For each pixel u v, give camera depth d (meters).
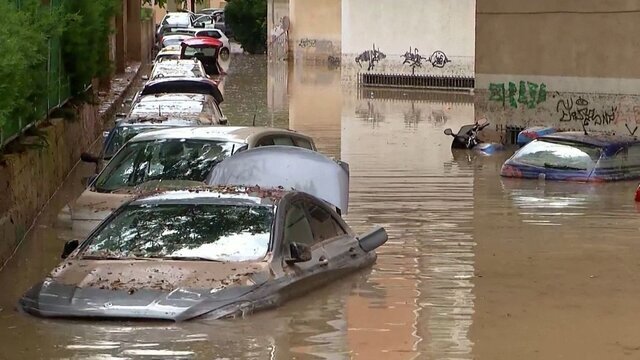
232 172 18.16
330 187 17.80
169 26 108.44
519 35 42.34
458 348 12.74
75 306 13.01
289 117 51.28
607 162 30.11
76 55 33.50
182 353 12.01
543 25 41.53
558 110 41.19
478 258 18.69
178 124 26.59
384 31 76.31
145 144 20.36
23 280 17.36
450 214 24.09
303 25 99.88
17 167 20.92
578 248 19.91
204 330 12.70
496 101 43.34
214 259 14.01
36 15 23.61
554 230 21.97
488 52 43.50
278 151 18.05
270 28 104.75
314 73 87.56
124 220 15.01
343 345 12.59
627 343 13.16
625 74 38.88
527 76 42.19
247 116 51.44
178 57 76.44
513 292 15.97
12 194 20.19
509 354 12.59
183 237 14.47
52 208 24.69
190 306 12.89
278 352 12.21
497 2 43.03
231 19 113.31
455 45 72.50
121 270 13.68
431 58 73.75
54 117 29.77
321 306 14.30
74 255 14.48
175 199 15.25
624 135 35.56
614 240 20.80
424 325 13.70
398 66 75.56
